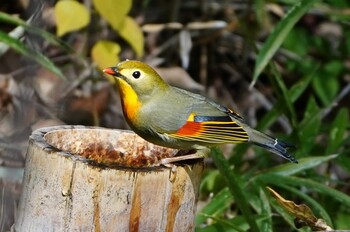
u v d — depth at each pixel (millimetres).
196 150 8062
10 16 10133
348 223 9984
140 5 13797
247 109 14336
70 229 6383
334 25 15180
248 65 14680
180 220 6723
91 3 12750
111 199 6285
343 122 11086
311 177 10438
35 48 11141
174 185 6520
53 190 6398
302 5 10297
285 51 14109
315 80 13836
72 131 7336
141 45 11141
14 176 10117
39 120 11625
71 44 12852
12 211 9766
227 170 8844
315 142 11695
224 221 8867
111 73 7902
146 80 7820
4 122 11297
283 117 14023
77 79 12547
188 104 7973
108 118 12930
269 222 8984
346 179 12055
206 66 14336
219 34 13875
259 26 13727
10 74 11688
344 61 14336
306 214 8156
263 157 11156
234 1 14258
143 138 7930
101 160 7473
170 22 13766
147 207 6406
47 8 11695
